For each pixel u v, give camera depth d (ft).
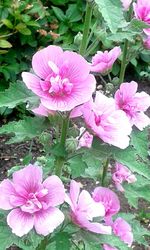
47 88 1.12
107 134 1.18
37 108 1.21
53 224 1.14
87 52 1.31
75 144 1.27
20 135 1.28
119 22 1.05
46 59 1.14
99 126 1.17
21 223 1.15
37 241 1.33
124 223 1.60
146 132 1.46
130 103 1.44
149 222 2.69
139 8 1.45
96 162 1.22
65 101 1.11
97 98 1.21
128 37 1.28
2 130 1.30
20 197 1.19
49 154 1.43
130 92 1.45
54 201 1.18
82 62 1.13
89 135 1.43
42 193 1.17
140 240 1.83
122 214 1.85
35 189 1.20
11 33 3.36
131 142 1.43
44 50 1.14
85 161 1.23
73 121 1.34
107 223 1.56
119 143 1.17
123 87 1.45
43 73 1.14
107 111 1.19
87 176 1.75
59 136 1.42
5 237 1.23
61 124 1.27
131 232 1.68
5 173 2.97
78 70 1.14
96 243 1.25
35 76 1.13
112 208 1.53
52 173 1.43
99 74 1.50
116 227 1.59
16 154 3.11
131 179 1.71
